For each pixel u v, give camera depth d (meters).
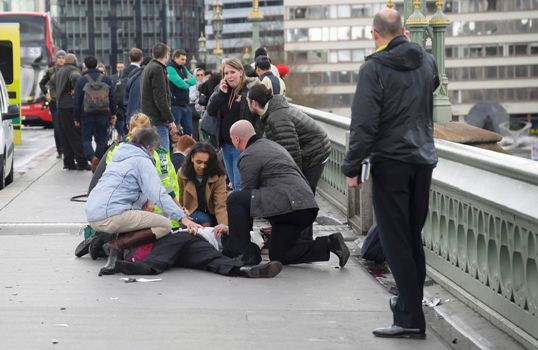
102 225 11.30
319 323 9.03
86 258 12.23
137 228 11.31
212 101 14.93
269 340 8.41
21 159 27.58
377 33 8.26
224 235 11.73
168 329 8.74
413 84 8.18
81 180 21.56
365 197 13.83
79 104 22.83
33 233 14.22
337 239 11.52
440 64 18.33
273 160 11.35
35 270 11.48
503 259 8.76
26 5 114.81
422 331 8.49
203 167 12.34
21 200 18.06
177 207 11.43
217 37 52.47
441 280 10.48
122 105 26.47
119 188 11.40
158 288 10.49
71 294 10.20
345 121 16.06
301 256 11.60
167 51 17.73
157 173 11.49
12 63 33.31
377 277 11.16
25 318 9.12
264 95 12.23
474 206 9.46
